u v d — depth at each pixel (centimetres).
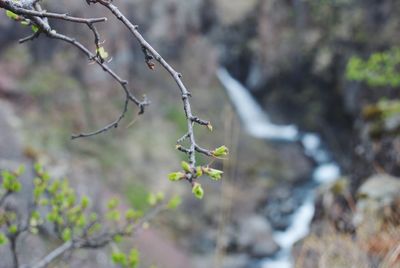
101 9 1184
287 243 993
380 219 321
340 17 1320
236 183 1145
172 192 1053
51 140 995
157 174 1093
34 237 402
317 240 349
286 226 1054
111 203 275
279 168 1264
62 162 607
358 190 379
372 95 1159
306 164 1301
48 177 257
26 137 920
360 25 1253
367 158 439
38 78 1125
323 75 1378
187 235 959
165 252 812
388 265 266
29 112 1048
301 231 1028
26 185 451
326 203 428
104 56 125
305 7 1421
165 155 1157
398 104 472
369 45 1202
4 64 1101
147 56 107
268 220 1062
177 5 1512
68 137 1046
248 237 959
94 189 588
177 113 1331
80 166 938
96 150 1066
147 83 1366
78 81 1196
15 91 1057
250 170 1216
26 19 130
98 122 1153
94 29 114
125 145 1139
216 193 1093
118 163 1066
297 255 402
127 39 1308
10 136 587
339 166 1298
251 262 916
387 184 365
